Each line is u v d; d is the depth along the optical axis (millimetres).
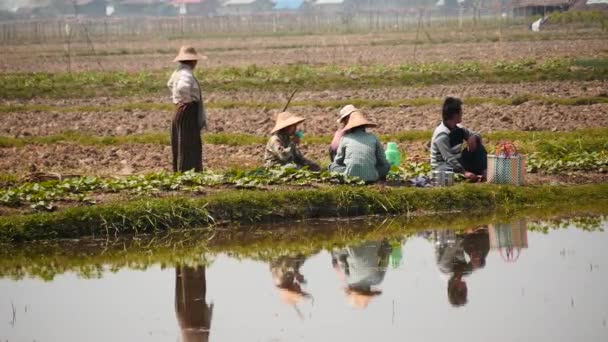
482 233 32594
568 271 27391
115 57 145875
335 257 30016
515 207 36406
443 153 38188
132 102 75562
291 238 32812
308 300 25312
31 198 35125
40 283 27719
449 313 23750
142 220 33594
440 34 182375
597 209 36156
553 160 41406
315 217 35344
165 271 28953
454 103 37938
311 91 79375
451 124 38281
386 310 24203
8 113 66500
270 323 23391
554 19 186875
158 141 51438
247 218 34656
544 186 37750
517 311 23734
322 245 31688
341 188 36094
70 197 35688
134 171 43375
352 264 29047
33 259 30703
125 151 49062
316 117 60406
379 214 35688
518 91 71562
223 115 62594
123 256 30891
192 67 39344
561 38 149125
